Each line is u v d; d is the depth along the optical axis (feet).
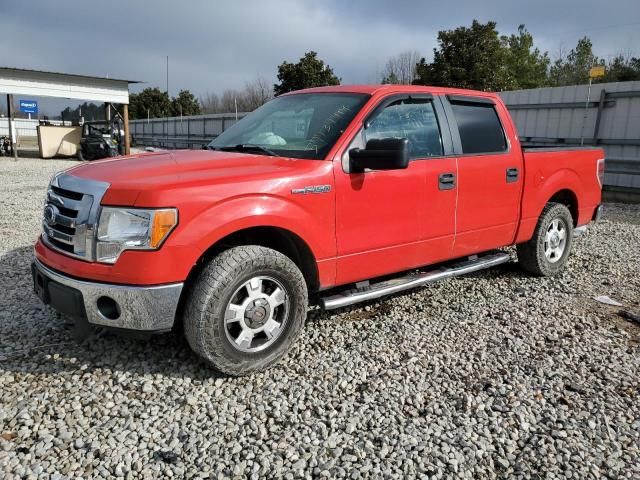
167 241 9.88
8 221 27.53
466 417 10.02
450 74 76.38
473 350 12.87
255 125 14.74
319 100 14.21
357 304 15.76
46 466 8.41
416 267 14.43
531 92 45.98
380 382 11.20
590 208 20.06
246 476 8.36
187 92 167.02
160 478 8.27
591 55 118.83
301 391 10.76
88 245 10.12
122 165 11.69
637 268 20.39
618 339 13.71
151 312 10.02
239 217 10.57
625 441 9.45
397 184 13.23
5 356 11.91
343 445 9.12
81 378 11.05
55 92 75.77
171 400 10.37
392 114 13.52
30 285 16.66
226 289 10.48
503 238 16.72
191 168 11.24
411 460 8.76
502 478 8.47
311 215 11.69
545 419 10.07
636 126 39.58
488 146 15.87
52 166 66.85
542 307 15.89
